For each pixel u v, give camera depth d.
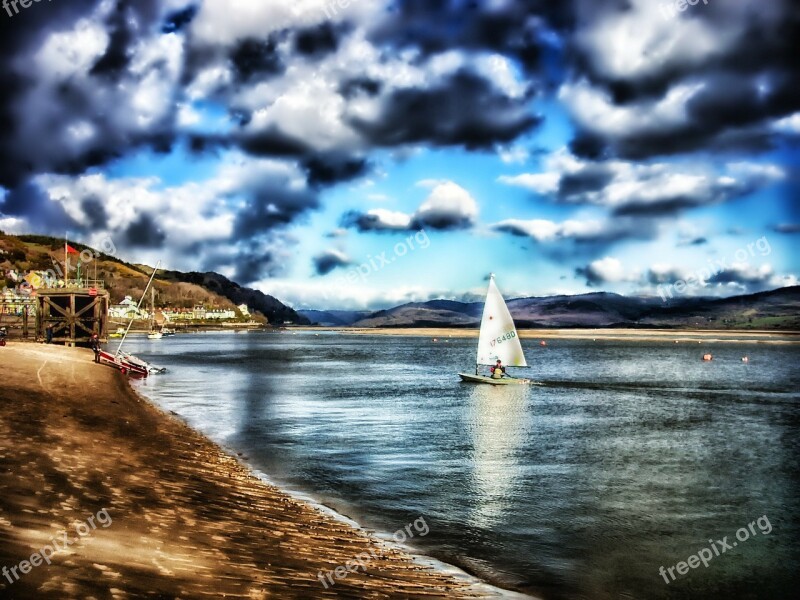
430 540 14.88
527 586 12.35
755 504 18.77
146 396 42.28
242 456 23.61
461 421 35.00
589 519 17.02
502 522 16.56
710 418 37.31
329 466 22.69
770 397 49.06
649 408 41.94
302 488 19.23
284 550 11.88
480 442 28.55
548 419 36.25
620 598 12.06
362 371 74.88
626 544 15.12
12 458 14.78
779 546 15.14
